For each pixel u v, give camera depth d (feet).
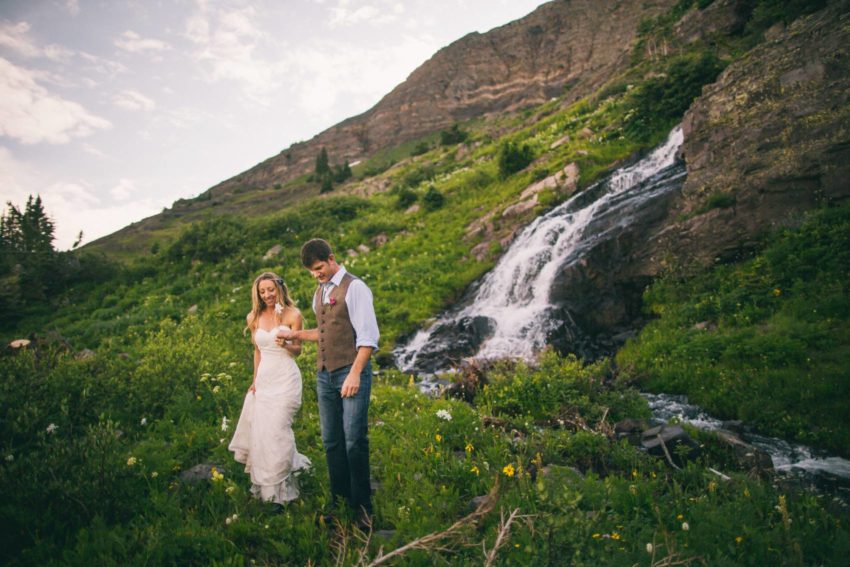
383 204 90.63
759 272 32.73
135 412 19.45
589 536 9.23
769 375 24.48
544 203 61.36
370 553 9.74
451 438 16.62
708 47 83.30
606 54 299.17
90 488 11.75
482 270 55.01
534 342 37.99
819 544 9.52
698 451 16.21
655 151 59.21
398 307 49.37
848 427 19.74
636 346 33.60
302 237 73.10
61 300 66.74
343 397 11.41
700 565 8.63
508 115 295.48
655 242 40.91
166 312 52.24
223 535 10.53
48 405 18.10
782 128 38.22
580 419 19.76
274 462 12.25
